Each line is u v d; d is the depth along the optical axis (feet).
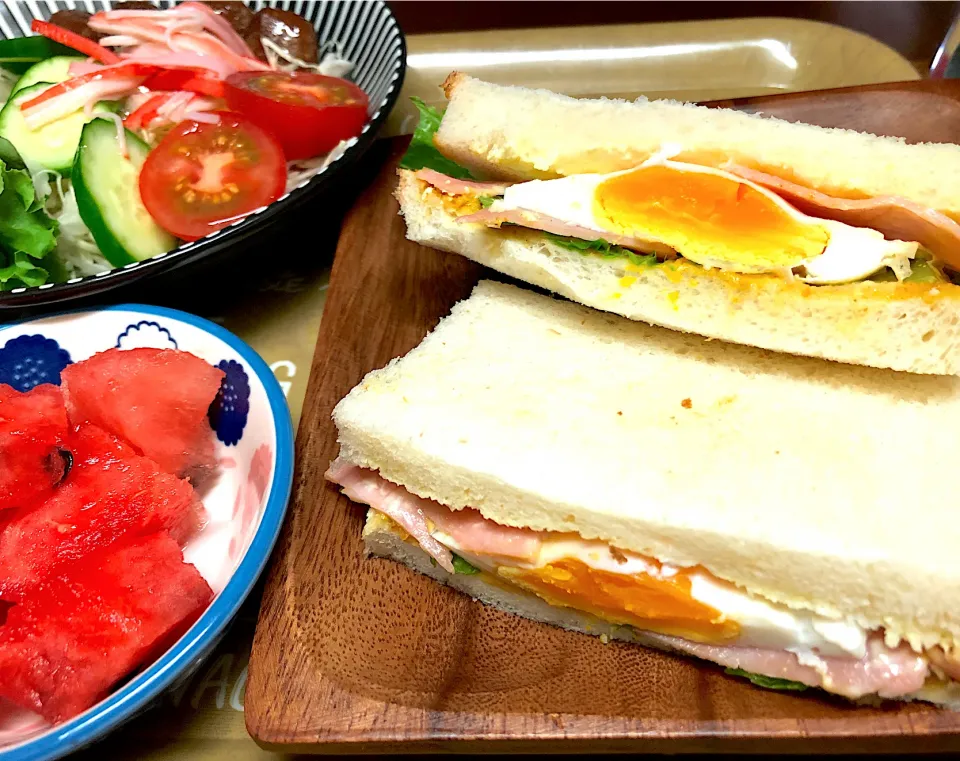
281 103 0.56
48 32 0.64
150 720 0.35
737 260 0.38
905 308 0.36
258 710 0.32
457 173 0.49
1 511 0.36
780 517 0.31
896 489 0.33
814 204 0.38
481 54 0.67
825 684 0.31
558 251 0.41
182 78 0.62
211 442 0.43
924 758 0.31
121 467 0.38
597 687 0.33
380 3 0.63
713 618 0.32
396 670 0.34
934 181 0.36
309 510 0.39
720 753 0.31
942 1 0.66
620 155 0.40
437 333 0.44
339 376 0.44
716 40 0.64
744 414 0.37
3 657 0.31
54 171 0.56
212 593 0.35
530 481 0.34
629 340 0.43
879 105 0.51
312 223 0.57
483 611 0.37
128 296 0.49
